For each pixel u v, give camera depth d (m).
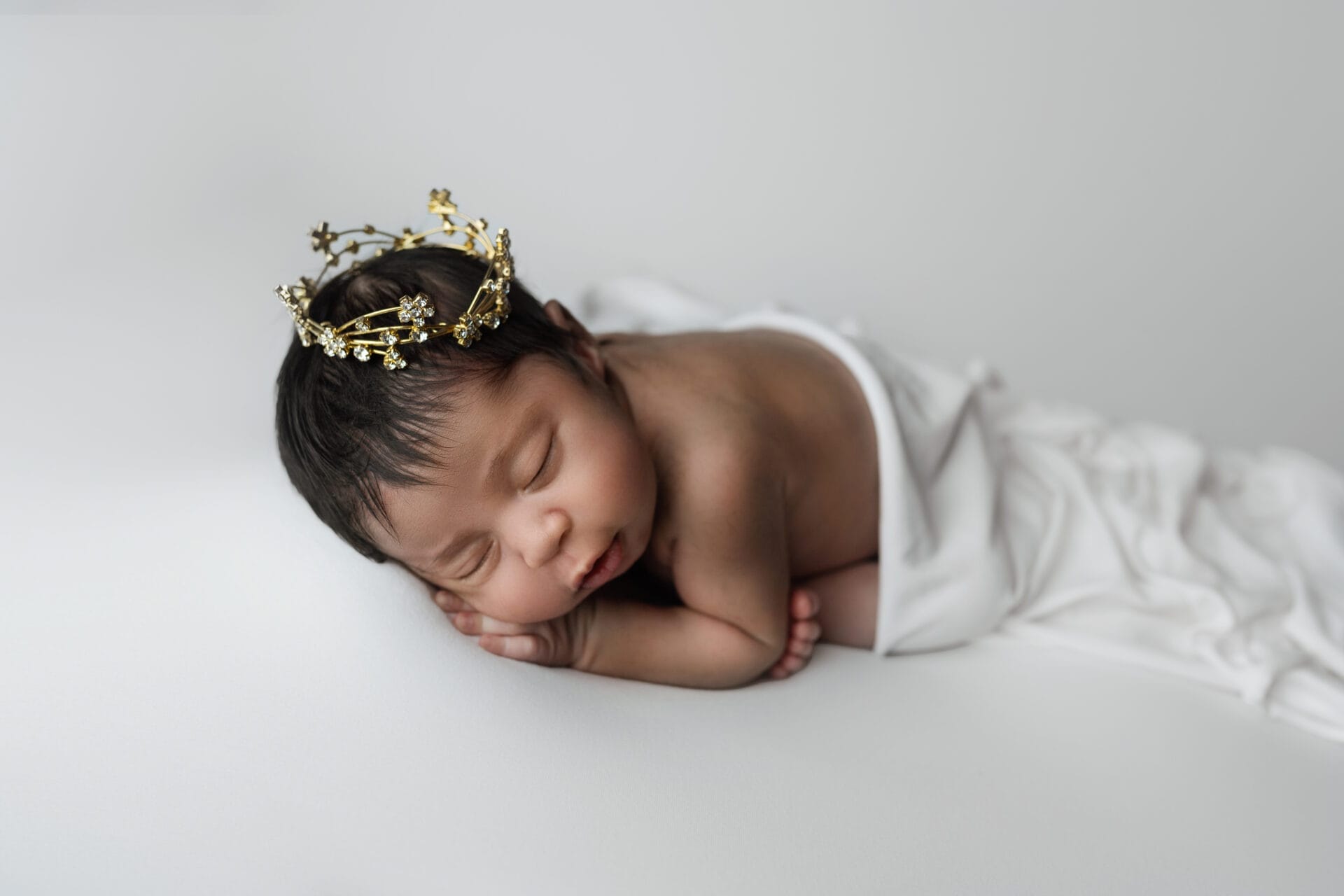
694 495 1.44
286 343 1.94
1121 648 1.62
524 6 3.27
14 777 1.11
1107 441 1.83
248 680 1.20
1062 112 3.06
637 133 3.08
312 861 1.11
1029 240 2.86
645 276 2.14
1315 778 1.42
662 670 1.43
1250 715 1.54
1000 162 3.01
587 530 1.31
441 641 1.29
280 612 1.26
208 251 2.40
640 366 1.53
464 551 1.31
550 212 2.90
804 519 1.57
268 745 1.16
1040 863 1.24
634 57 3.20
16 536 1.35
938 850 1.24
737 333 1.70
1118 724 1.48
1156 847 1.28
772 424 1.52
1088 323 2.70
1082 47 3.10
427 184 2.92
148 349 1.88
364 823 1.13
